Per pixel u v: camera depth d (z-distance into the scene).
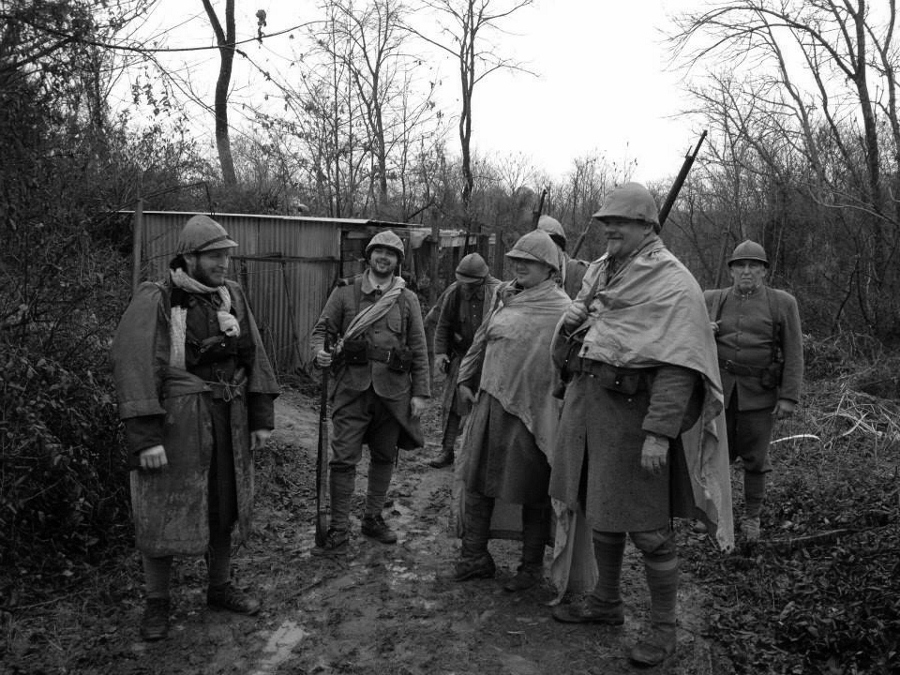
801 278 14.22
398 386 4.77
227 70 11.31
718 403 3.35
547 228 6.23
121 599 3.95
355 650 3.62
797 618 3.81
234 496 3.78
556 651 3.64
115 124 6.70
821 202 13.08
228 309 3.70
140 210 4.81
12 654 3.42
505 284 4.39
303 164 15.47
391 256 4.77
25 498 3.92
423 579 4.40
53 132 4.75
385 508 5.59
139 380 3.38
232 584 3.98
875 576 4.11
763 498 5.16
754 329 5.07
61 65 4.50
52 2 4.32
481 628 3.84
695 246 16.47
